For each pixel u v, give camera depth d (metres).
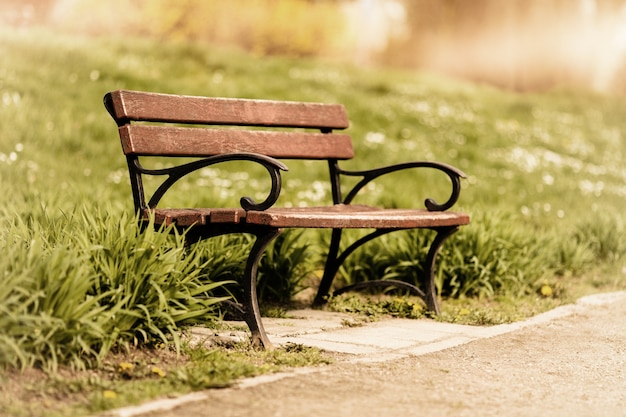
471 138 17.55
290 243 6.82
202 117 5.59
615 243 9.46
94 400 3.62
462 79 36.03
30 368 3.92
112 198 9.43
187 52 19.55
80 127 12.56
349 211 6.17
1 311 3.82
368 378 4.34
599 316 6.83
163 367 4.32
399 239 7.40
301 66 22.47
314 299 6.67
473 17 35.66
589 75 36.06
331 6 33.94
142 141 5.13
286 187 11.35
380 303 6.61
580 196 13.95
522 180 14.73
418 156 14.84
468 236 7.52
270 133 6.06
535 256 8.23
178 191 9.90
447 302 7.11
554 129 21.00
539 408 3.98
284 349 4.92
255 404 3.76
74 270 4.14
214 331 5.26
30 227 5.82
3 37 16.58
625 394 4.37
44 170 10.38
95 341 4.26
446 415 3.76
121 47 18.73
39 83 14.08
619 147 21.20
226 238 6.57
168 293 4.68
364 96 19.25
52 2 26.38
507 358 5.09
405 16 37.41
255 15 30.92
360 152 14.46
